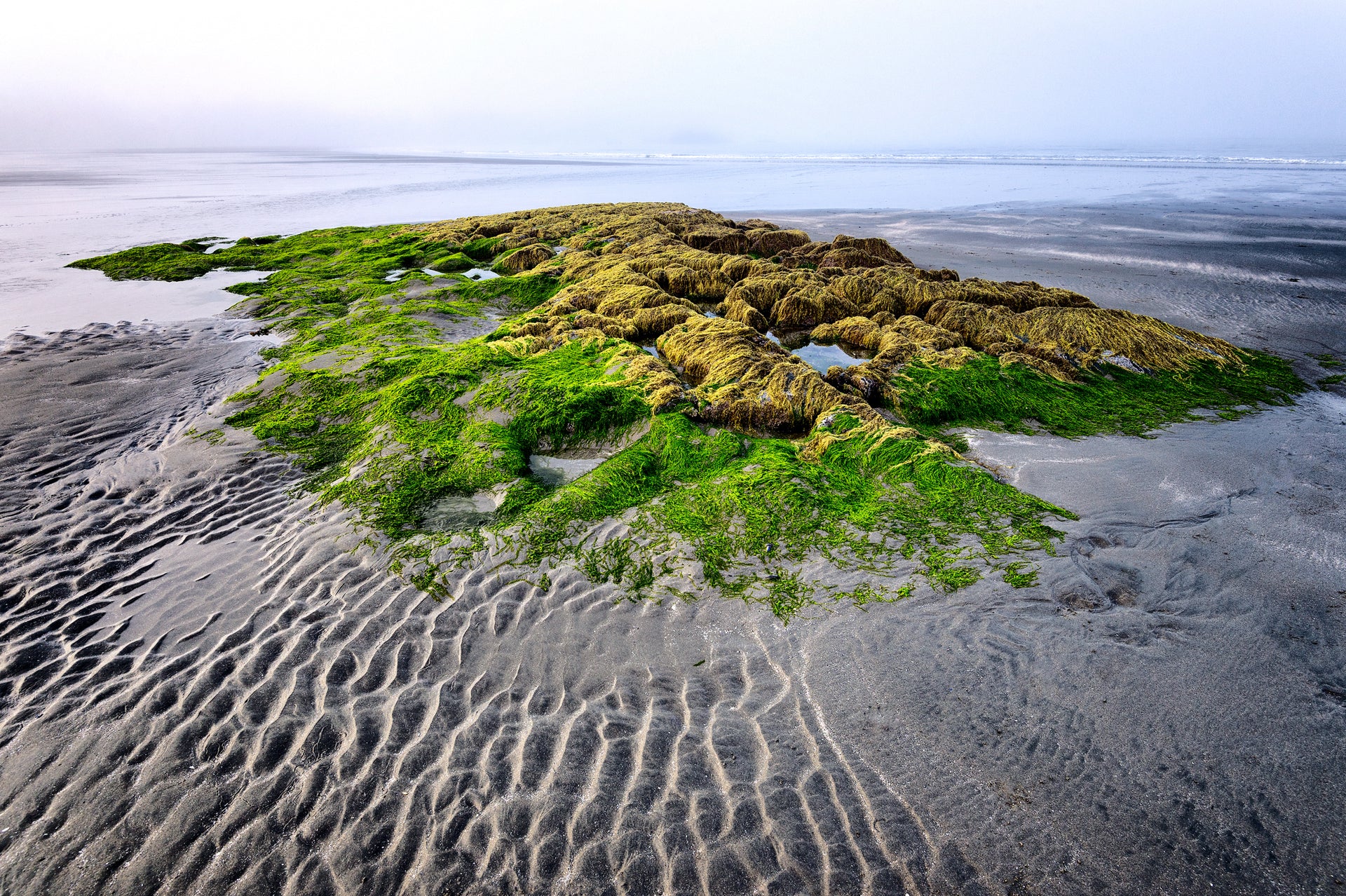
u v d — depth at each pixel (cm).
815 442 722
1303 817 344
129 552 608
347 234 2341
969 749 387
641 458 695
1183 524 584
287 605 529
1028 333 1076
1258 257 1792
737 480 648
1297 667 432
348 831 356
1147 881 321
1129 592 504
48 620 520
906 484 645
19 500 695
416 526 622
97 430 866
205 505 682
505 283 1564
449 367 911
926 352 966
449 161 10156
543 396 810
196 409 935
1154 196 3244
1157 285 1529
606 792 370
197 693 445
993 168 5531
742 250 1827
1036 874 326
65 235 2556
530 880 332
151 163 8962
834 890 322
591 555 569
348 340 1184
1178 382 925
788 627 489
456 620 507
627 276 1441
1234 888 317
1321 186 3472
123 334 1312
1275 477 658
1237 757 376
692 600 519
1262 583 507
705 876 330
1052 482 668
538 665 463
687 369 979
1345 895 313
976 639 466
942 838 343
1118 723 399
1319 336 1139
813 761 385
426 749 400
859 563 548
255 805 371
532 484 677
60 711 433
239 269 1958
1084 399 877
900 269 1463
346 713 426
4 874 343
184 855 348
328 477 730
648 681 448
